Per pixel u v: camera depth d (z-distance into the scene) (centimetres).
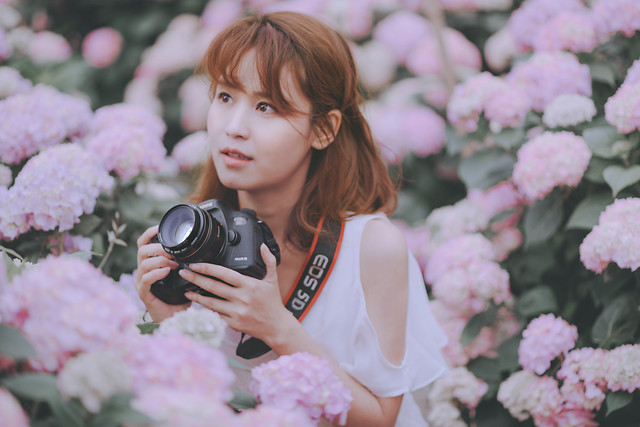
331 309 136
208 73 130
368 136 150
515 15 212
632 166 158
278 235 141
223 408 74
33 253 145
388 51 292
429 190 277
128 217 157
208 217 112
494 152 194
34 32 326
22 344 70
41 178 135
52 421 78
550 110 172
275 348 120
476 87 189
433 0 249
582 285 176
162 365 79
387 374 132
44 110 160
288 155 127
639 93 154
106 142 154
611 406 148
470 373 182
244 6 308
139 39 334
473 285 179
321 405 102
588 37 183
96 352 74
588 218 160
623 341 154
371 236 139
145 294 126
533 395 159
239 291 115
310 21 134
